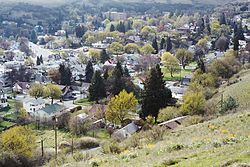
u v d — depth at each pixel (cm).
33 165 5688
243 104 7112
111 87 11719
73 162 3541
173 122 6675
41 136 8238
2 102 12169
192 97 7725
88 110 9888
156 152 3044
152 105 8325
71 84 14638
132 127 7494
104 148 4241
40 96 12700
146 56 18200
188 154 2598
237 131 3847
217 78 11188
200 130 4338
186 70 16800
